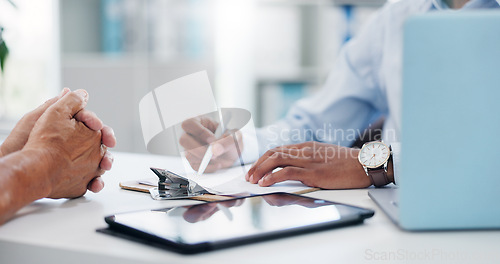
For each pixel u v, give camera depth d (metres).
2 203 0.64
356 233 0.62
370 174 0.93
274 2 3.36
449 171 0.62
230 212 0.66
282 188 0.91
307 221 0.62
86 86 3.50
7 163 0.68
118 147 3.47
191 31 3.37
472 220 0.62
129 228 0.59
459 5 1.86
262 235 0.57
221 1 3.35
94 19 3.46
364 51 2.29
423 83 0.61
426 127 0.61
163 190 0.90
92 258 0.54
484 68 0.61
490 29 0.61
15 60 3.49
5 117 3.51
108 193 0.90
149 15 3.39
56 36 3.52
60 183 0.78
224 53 3.39
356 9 3.25
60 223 0.67
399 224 0.62
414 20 0.61
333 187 0.93
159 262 0.51
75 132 0.80
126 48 3.44
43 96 3.57
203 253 0.53
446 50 0.61
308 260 0.51
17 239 0.59
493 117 0.62
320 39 3.34
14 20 3.45
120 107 3.47
